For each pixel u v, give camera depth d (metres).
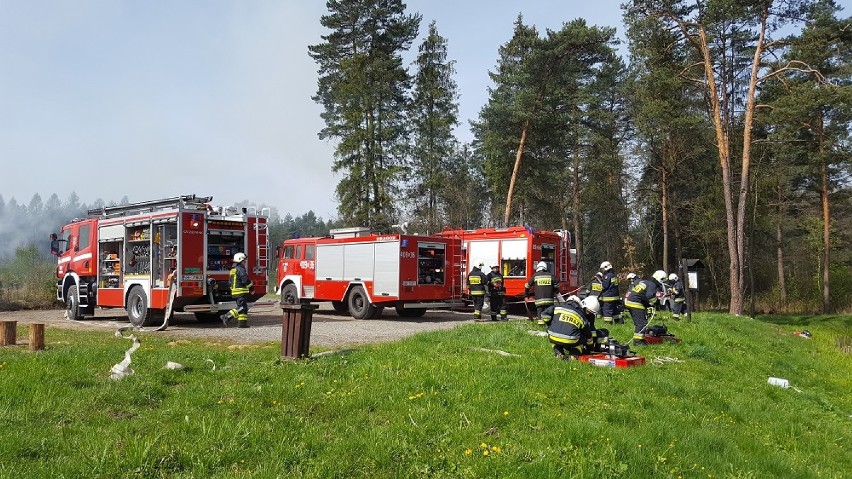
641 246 44.94
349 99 36.25
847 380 13.18
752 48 32.53
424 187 43.72
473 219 49.69
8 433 5.21
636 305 12.46
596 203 44.09
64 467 4.55
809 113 27.30
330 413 6.18
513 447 5.35
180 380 7.41
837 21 27.25
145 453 4.71
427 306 18.23
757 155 36.34
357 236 19.09
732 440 6.54
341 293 19.19
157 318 15.31
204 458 4.85
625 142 43.69
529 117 30.84
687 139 36.25
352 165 36.88
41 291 24.39
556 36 30.67
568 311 9.52
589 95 38.75
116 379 7.16
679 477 5.18
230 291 15.61
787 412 8.70
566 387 7.48
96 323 16.36
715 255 41.22
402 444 5.26
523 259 19.91
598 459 5.12
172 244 14.82
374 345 10.95
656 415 6.79
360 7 36.38
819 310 39.72
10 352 9.20
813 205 40.22
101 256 16.83
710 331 15.62
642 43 29.64
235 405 6.27
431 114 43.56
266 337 12.72
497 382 7.34
